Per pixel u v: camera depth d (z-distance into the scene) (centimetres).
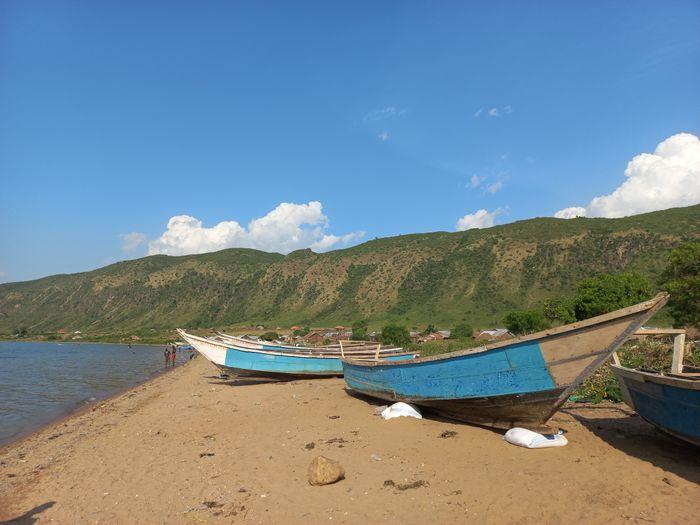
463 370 967
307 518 602
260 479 762
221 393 1892
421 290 10794
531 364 854
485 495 630
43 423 1714
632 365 1313
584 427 956
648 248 8212
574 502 591
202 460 911
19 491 841
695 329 2739
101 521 656
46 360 5428
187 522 622
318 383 1950
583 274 8556
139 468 902
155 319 15025
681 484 634
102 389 2730
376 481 709
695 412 687
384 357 1720
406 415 1088
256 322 12644
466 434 938
